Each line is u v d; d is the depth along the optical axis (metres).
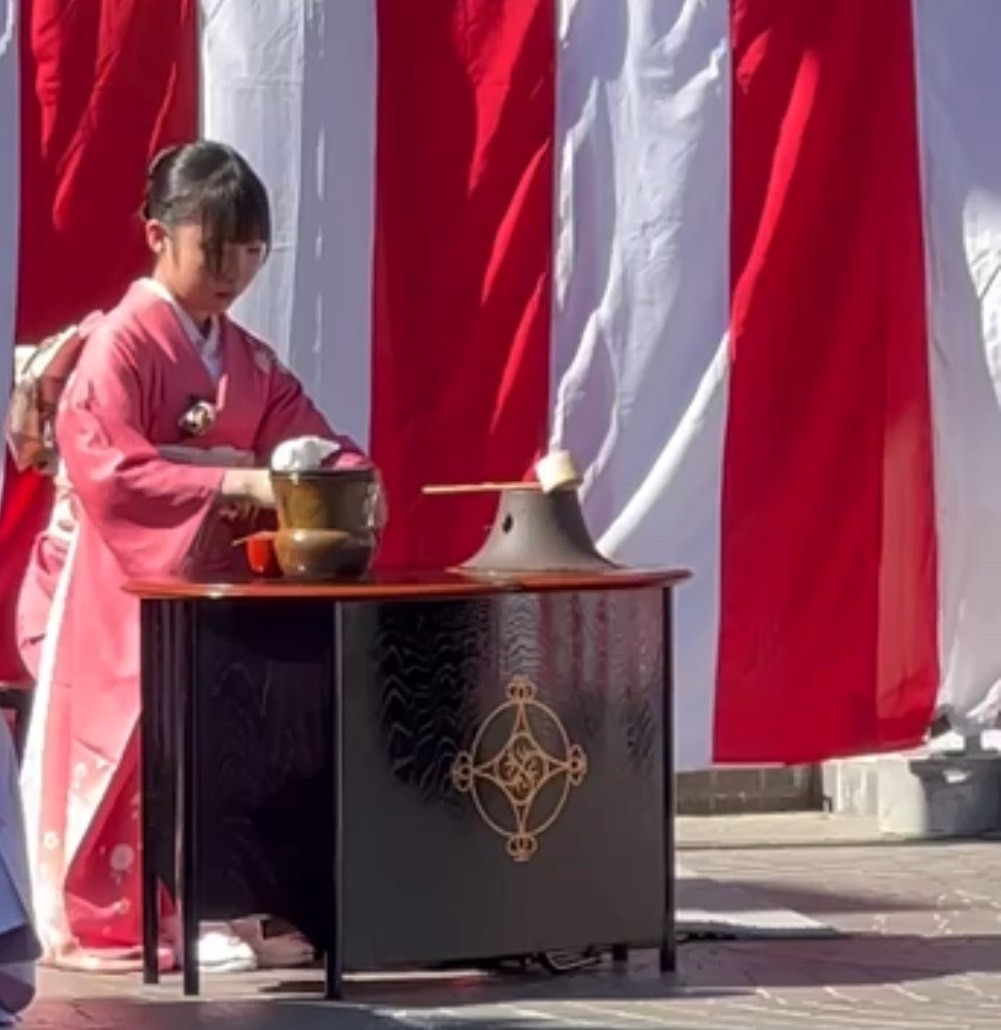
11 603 15.10
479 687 11.88
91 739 12.94
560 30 15.71
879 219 16.17
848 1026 11.62
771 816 17.67
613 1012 11.84
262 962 12.84
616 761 12.29
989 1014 11.88
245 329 14.73
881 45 16.11
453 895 11.91
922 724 16.48
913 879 15.33
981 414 16.33
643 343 15.81
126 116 15.15
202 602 11.70
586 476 15.80
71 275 15.11
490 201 15.68
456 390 15.66
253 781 11.81
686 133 15.81
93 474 12.33
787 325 16.05
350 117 15.38
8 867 10.80
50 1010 11.88
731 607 16.06
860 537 16.27
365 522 12.12
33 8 15.00
